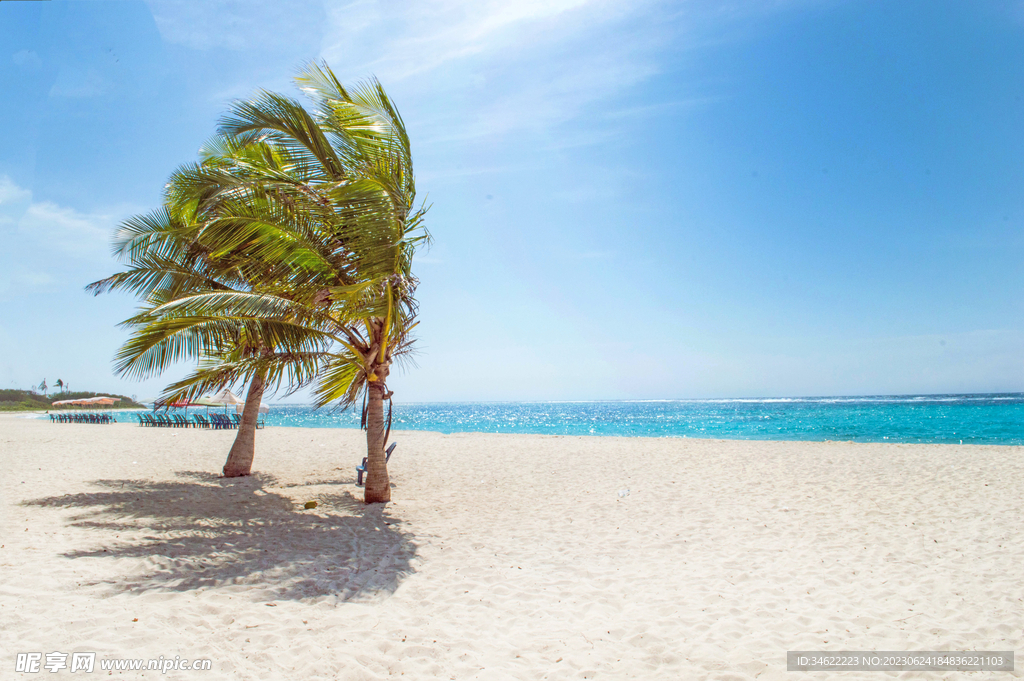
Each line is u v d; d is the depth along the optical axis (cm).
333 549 591
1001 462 1216
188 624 379
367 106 771
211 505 812
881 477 1058
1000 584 477
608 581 500
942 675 328
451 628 398
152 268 882
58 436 2019
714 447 1636
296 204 689
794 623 407
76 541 571
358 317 741
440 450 1645
